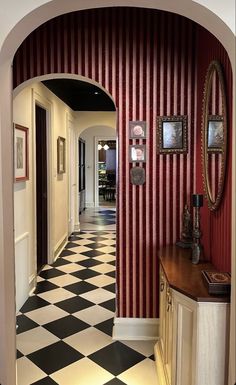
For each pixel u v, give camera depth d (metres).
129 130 2.93
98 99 7.20
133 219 2.99
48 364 2.60
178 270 2.24
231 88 1.93
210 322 1.80
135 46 2.88
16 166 3.36
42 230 5.08
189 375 1.88
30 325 3.23
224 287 1.81
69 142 6.71
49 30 2.88
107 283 4.34
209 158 2.41
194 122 2.91
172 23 2.87
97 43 2.89
